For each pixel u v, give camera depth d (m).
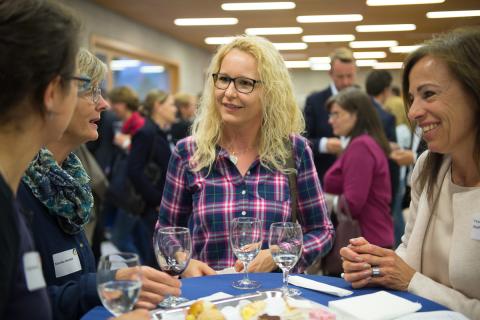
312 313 1.11
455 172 1.57
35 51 0.86
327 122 3.93
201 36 10.55
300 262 1.83
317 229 1.98
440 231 1.56
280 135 1.94
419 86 1.45
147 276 1.25
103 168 4.88
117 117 5.07
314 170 2.00
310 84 19.11
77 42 0.96
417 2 7.45
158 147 4.00
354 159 2.84
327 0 7.28
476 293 1.40
